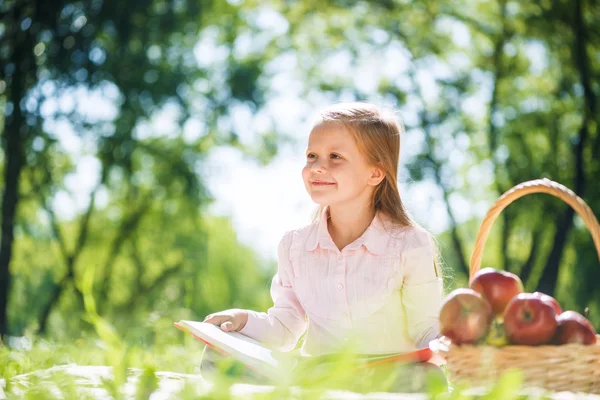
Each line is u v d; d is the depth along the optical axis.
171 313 13.18
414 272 3.02
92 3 14.49
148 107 16.20
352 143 3.11
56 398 1.63
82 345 5.32
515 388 1.43
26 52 14.41
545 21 16.19
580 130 15.83
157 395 1.60
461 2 17.98
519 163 16.97
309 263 3.13
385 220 3.15
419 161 17.39
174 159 18.75
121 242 19.44
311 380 1.49
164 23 15.02
